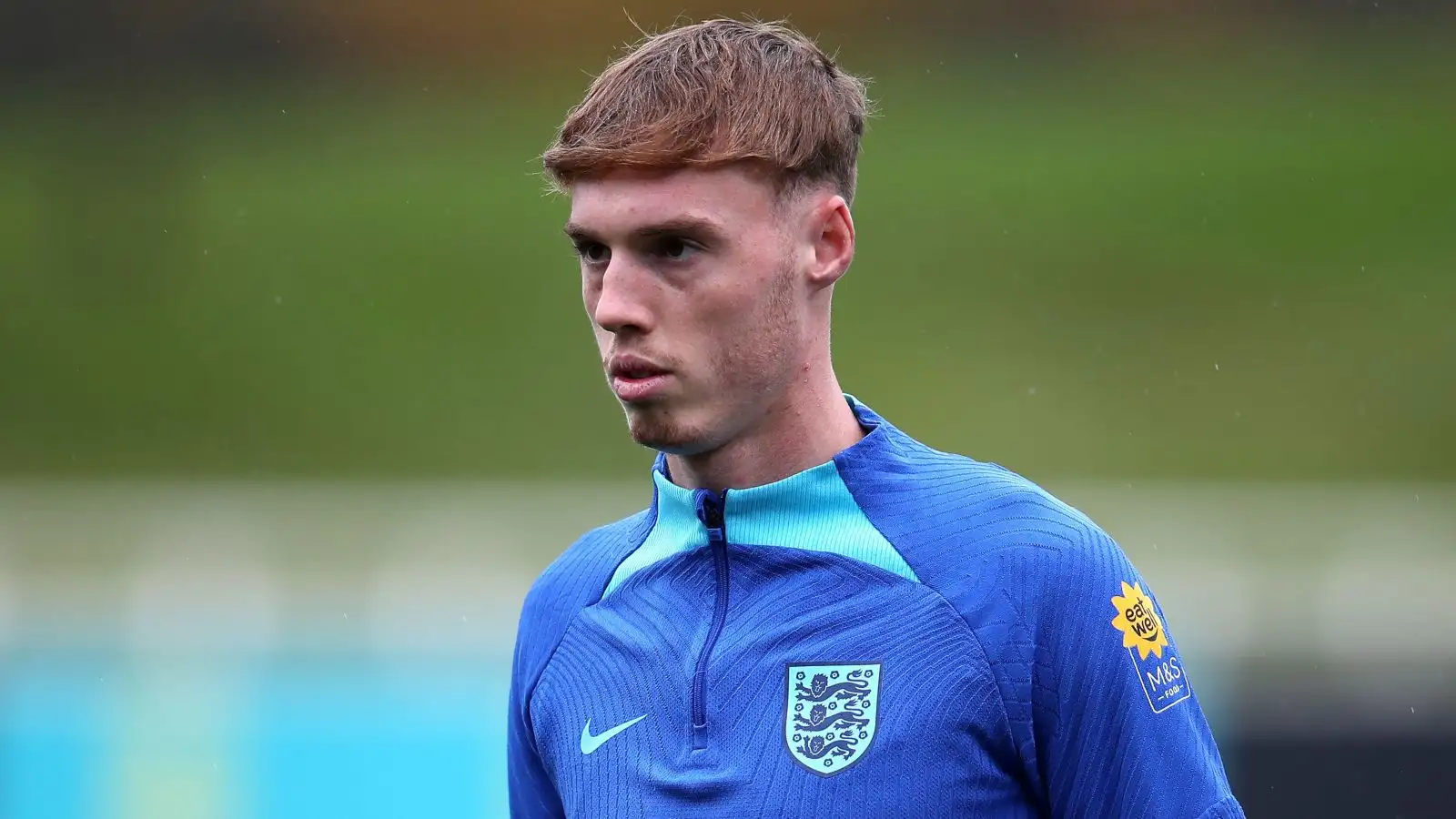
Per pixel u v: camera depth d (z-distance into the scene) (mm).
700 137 6914
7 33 86000
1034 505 7336
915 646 6973
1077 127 79812
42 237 76812
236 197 79250
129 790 21984
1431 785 22344
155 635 29656
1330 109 80250
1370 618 31016
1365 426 57750
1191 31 84875
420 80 88938
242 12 88000
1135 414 58875
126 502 54594
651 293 7012
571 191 7266
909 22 86812
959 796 6766
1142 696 6953
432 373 66875
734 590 7371
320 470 61219
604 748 7375
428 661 23859
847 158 7449
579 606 7926
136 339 70250
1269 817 22719
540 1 90938
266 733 22312
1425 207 72688
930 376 60875
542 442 61750
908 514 7340
